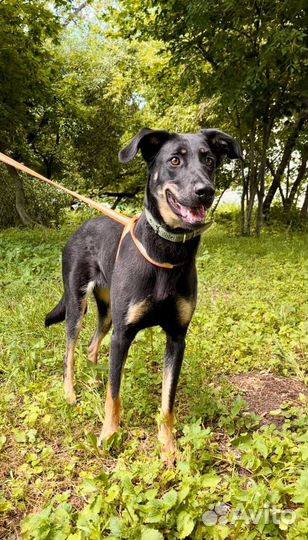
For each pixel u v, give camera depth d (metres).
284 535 0.71
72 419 1.02
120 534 0.68
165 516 0.70
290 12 2.95
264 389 1.17
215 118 4.14
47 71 4.14
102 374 1.20
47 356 1.35
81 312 1.21
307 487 0.72
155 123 5.27
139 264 0.93
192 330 1.47
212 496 0.76
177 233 0.88
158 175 0.93
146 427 1.02
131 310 0.94
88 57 6.84
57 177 6.95
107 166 6.97
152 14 3.74
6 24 3.58
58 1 3.71
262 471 0.82
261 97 3.32
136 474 0.80
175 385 0.96
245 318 1.58
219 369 1.27
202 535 0.71
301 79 3.35
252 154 3.99
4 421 1.01
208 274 2.18
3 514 0.78
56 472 0.88
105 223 1.22
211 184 0.86
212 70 3.61
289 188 5.49
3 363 1.29
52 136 6.49
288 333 1.44
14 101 3.85
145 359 1.32
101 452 0.92
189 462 0.84
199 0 2.86
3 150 4.51
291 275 2.07
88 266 1.21
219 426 1.00
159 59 4.53
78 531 0.70
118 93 5.93
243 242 3.39
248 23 3.05
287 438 0.90
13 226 4.84
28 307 1.67
